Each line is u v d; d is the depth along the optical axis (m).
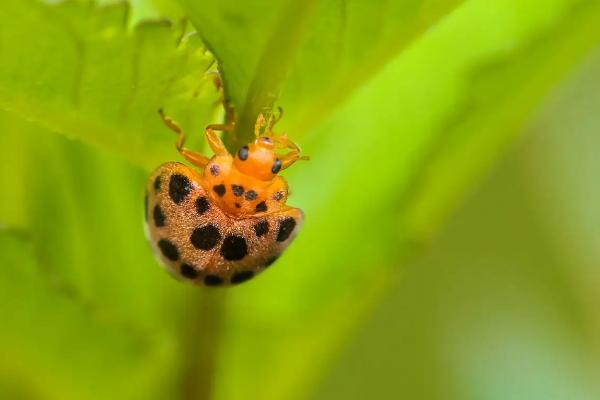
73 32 0.09
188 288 0.10
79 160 0.11
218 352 0.10
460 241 0.13
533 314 0.13
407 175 0.11
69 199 0.11
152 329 0.11
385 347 0.13
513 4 0.11
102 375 0.10
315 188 0.11
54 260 0.11
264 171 0.10
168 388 0.10
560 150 0.13
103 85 0.10
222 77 0.10
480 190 0.13
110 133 0.10
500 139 0.10
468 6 0.11
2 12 0.09
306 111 0.10
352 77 0.10
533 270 0.13
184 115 0.10
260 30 0.09
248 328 0.11
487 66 0.10
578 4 0.10
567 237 0.13
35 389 0.10
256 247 0.10
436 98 0.11
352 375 0.13
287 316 0.11
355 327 0.11
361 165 0.11
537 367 0.13
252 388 0.11
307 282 0.11
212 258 0.10
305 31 0.10
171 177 0.10
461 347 0.13
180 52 0.10
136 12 0.10
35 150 0.11
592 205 0.13
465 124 0.10
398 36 0.10
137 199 0.11
